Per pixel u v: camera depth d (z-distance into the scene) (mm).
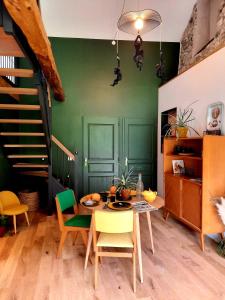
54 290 2350
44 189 5656
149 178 6012
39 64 3133
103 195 3084
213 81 3600
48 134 4398
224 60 3346
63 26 5316
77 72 5754
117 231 2285
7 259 2953
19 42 2355
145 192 2912
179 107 4730
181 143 4395
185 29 5480
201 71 3920
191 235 3695
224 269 2740
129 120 5910
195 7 4855
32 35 2248
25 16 1899
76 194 5172
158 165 5879
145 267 2777
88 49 5766
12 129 5328
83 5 4754
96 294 2289
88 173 5828
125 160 5922
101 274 2637
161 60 3357
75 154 5477
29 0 1697
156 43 5945
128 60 5879
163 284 2451
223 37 3879
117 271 2701
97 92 5816
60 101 5723
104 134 5852
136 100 5918
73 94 5762
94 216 2322
